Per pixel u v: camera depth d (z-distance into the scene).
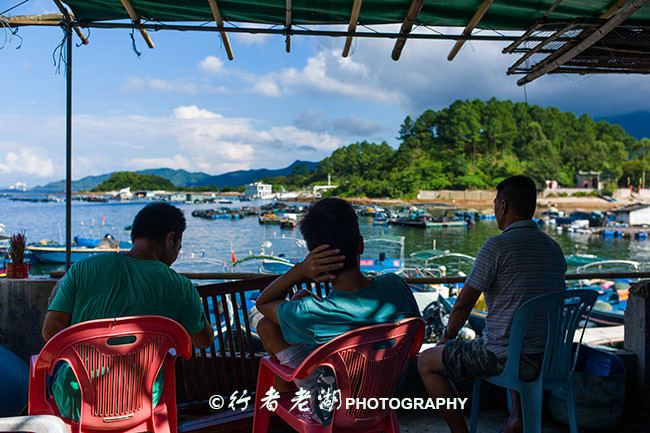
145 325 1.76
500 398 3.23
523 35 3.44
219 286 2.78
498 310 2.24
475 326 9.23
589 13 3.31
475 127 178.12
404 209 103.62
